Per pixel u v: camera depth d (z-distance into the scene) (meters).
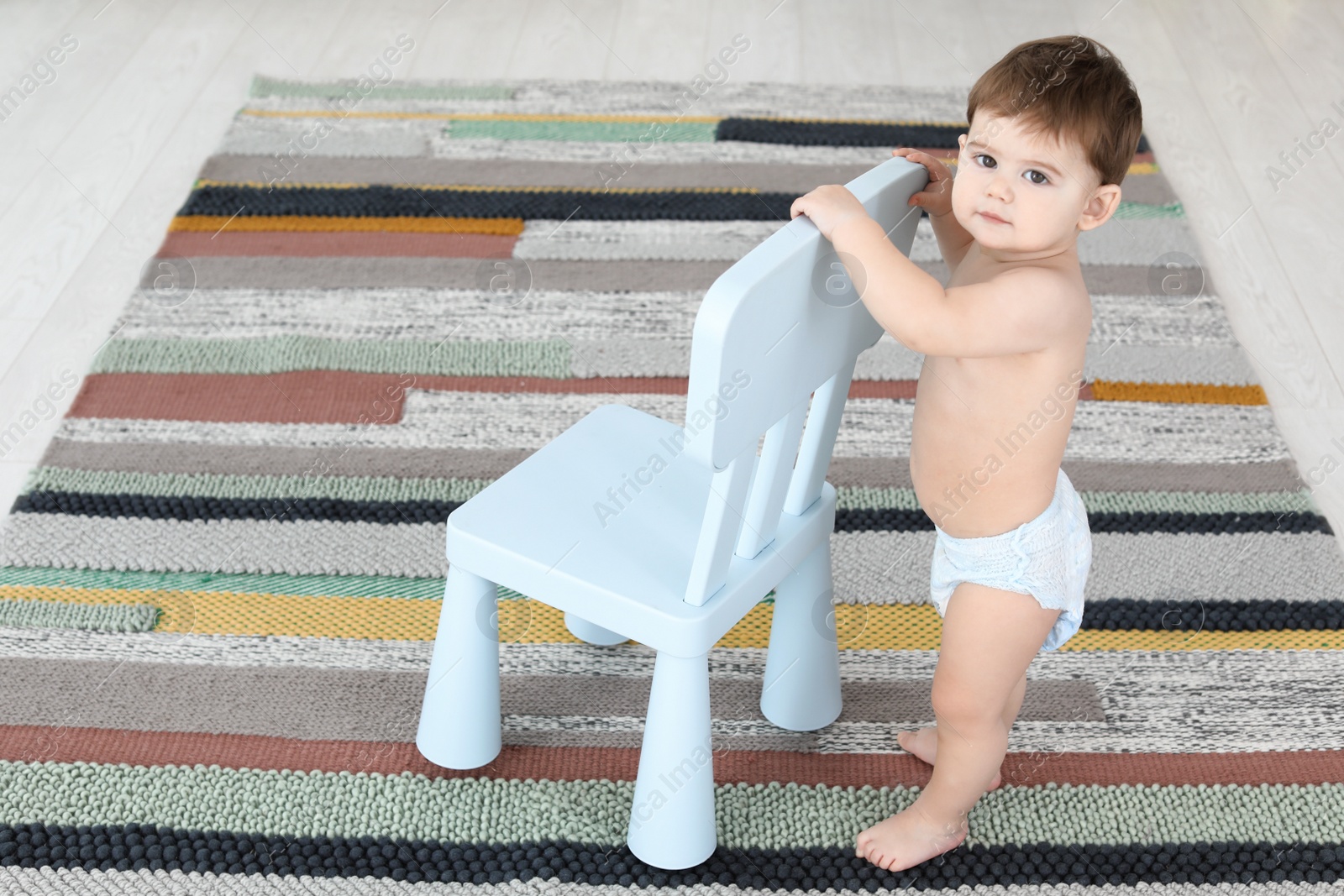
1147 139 2.00
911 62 2.25
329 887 0.93
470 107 2.08
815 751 1.06
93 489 1.31
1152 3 2.46
